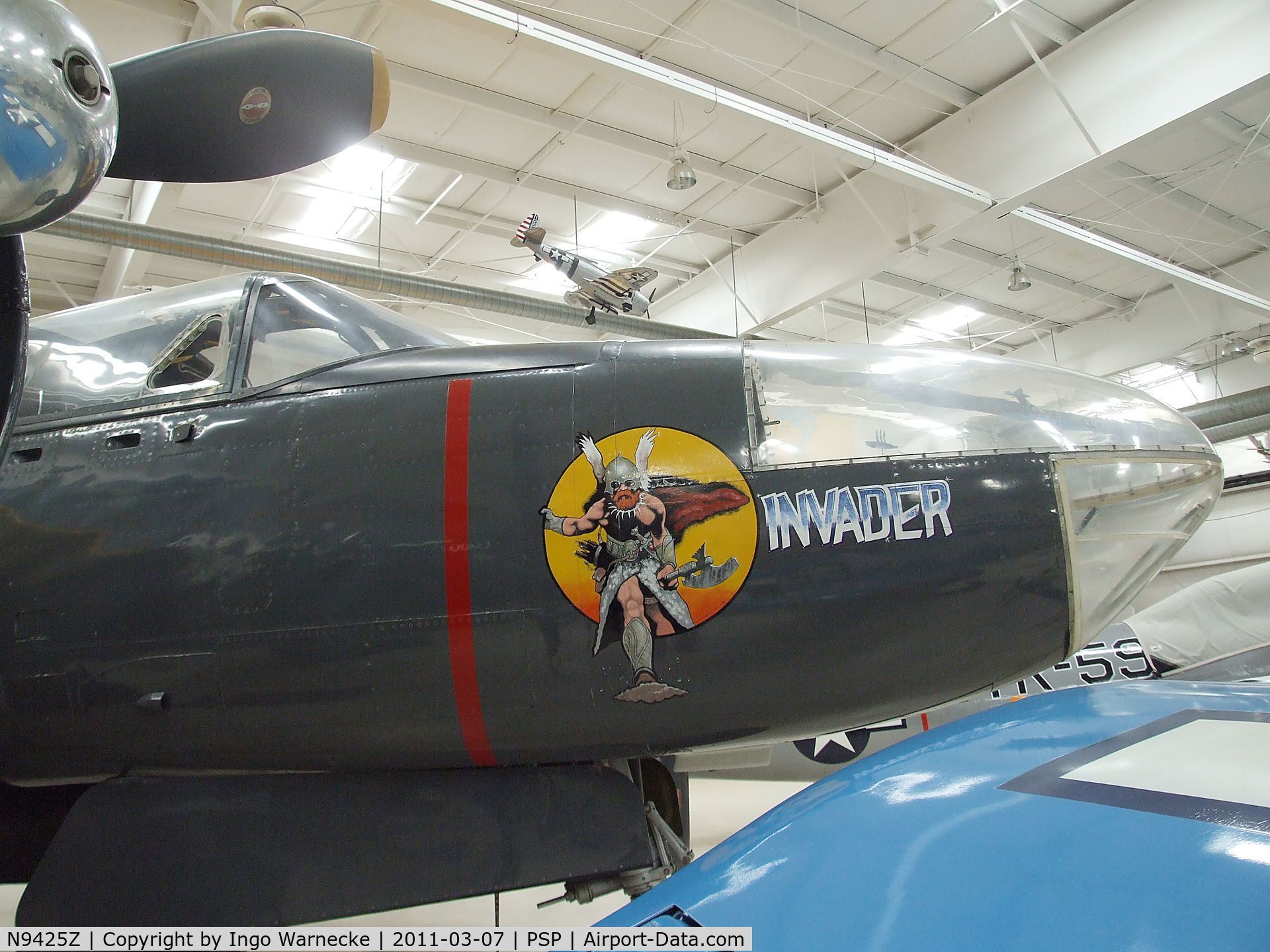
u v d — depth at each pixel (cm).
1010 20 775
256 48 232
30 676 274
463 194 1047
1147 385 1567
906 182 810
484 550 254
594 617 247
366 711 256
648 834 265
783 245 1127
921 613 243
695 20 799
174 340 310
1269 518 1423
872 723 262
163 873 261
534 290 1278
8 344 192
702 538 247
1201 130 993
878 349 287
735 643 243
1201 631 646
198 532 272
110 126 161
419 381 282
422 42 805
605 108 912
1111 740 148
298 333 305
